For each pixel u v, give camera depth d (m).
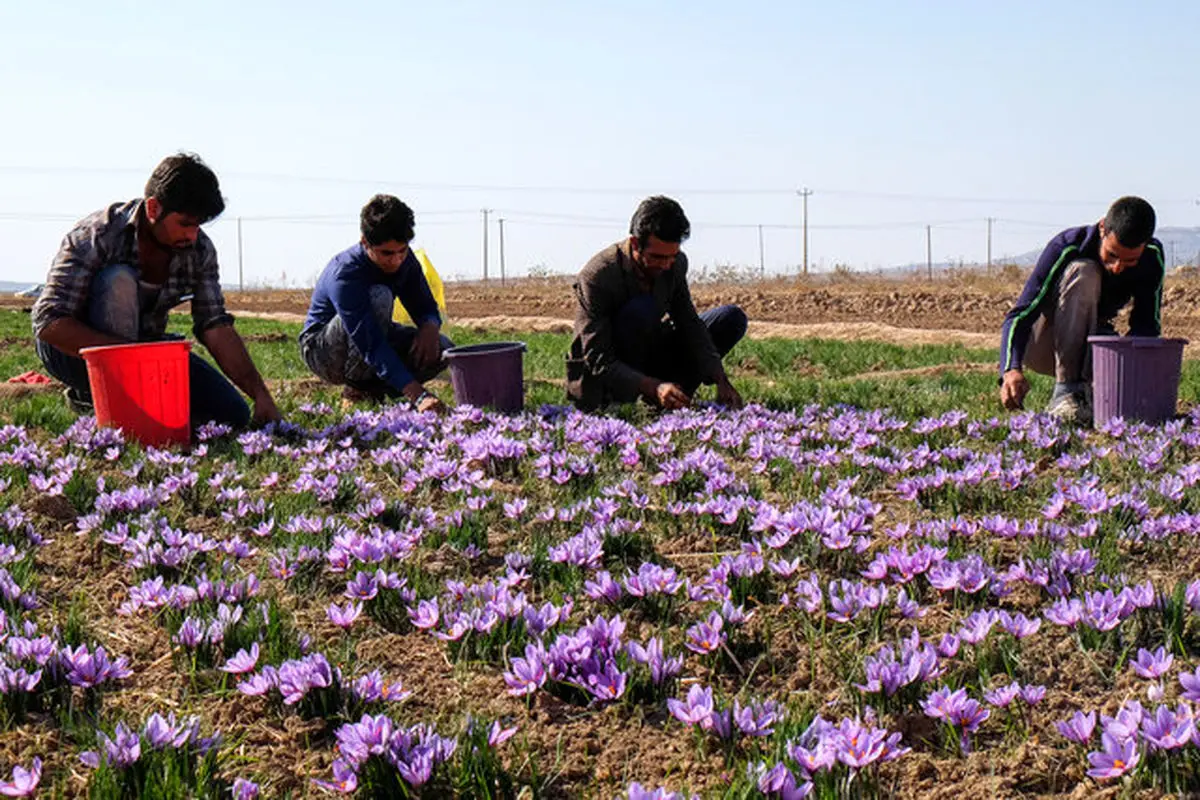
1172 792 2.21
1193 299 28.28
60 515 4.46
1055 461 5.38
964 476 4.61
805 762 2.18
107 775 2.22
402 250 6.64
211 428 6.01
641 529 4.14
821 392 8.15
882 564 3.37
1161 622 3.02
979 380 9.00
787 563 3.40
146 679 2.92
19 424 6.72
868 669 2.63
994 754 2.45
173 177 5.55
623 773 2.42
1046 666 2.89
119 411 5.71
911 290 42.25
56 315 5.93
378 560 3.65
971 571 3.29
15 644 2.76
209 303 6.38
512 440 5.52
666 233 6.21
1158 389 6.07
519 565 3.68
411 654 3.10
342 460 5.38
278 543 4.12
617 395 7.29
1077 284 6.41
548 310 34.41
